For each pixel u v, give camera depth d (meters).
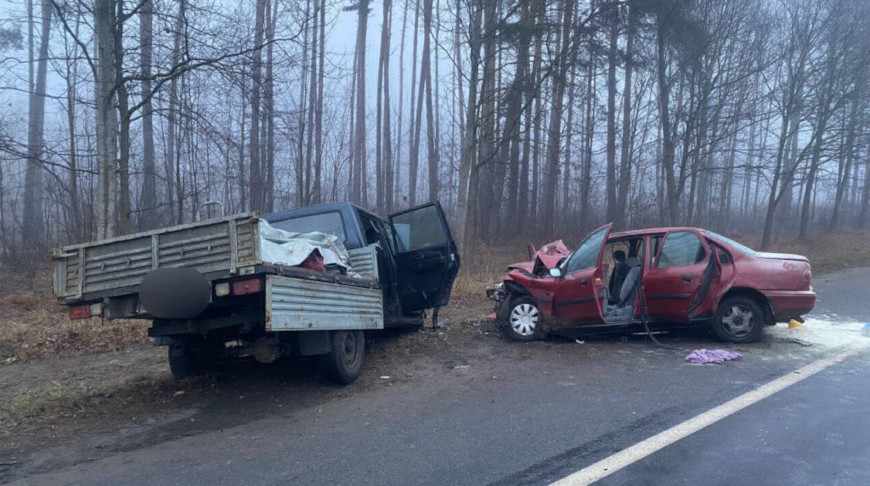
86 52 9.97
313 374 7.39
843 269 19.94
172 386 6.95
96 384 7.11
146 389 6.82
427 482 4.06
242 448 4.86
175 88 11.28
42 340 9.20
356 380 7.13
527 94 16.50
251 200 16.97
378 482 4.09
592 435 4.88
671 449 4.48
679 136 20.52
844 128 22.16
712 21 19.64
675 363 7.35
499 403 5.97
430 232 9.27
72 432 5.38
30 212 19.42
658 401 5.77
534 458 4.43
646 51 20.86
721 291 8.17
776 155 23.53
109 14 9.82
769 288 8.05
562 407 5.72
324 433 5.20
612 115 25.70
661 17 18.64
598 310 8.45
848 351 7.65
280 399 6.37
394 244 9.40
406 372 7.50
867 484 3.82
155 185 17.94
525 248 23.80
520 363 7.76
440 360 8.12
